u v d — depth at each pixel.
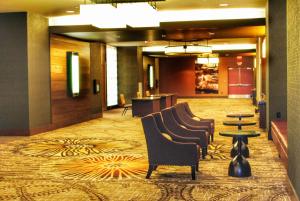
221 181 6.28
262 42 16.52
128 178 6.57
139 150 9.21
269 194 5.54
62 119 13.70
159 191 5.78
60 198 5.51
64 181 6.44
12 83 11.88
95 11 8.70
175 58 31.70
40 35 12.46
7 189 6.00
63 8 11.30
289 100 5.54
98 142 10.45
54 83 13.17
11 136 11.78
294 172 4.99
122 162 7.85
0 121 11.95
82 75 15.31
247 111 19.27
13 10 11.52
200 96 31.72
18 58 11.83
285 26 10.20
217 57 27.62
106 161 7.97
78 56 14.42
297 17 4.57
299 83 4.46
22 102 11.83
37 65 12.29
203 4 10.98
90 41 15.91
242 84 31.31
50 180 6.52
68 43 14.20
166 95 20.36
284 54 10.24
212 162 7.66
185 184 6.13
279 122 9.48
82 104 15.32
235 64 31.30
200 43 22.02
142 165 7.55
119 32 13.01
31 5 10.83
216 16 12.00
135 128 13.40
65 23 12.89
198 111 19.55
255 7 11.54
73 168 7.38
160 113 7.08
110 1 9.59
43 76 12.60
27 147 9.77
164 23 12.22
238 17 11.91
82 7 8.77
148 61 27.50
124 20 8.91
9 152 9.12
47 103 12.80
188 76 31.83
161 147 6.39
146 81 26.64
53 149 9.45
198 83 31.84
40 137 11.48
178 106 9.20
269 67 10.34
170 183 6.21
